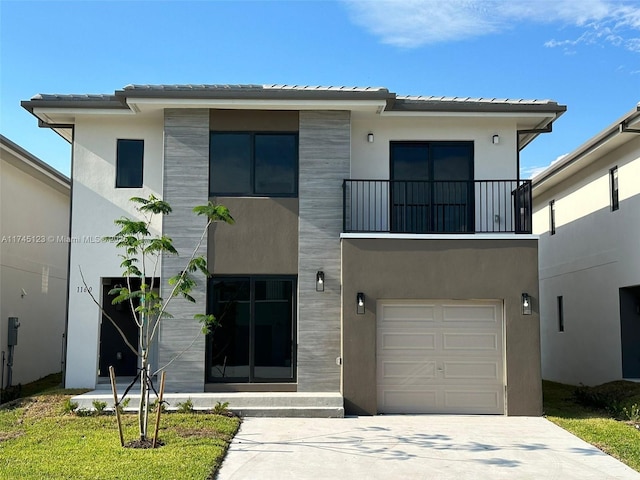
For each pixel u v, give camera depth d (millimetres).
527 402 12156
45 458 8367
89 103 13055
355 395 12172
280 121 13305
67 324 13289
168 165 13102
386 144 13812
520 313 12344
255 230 13102
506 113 13344
